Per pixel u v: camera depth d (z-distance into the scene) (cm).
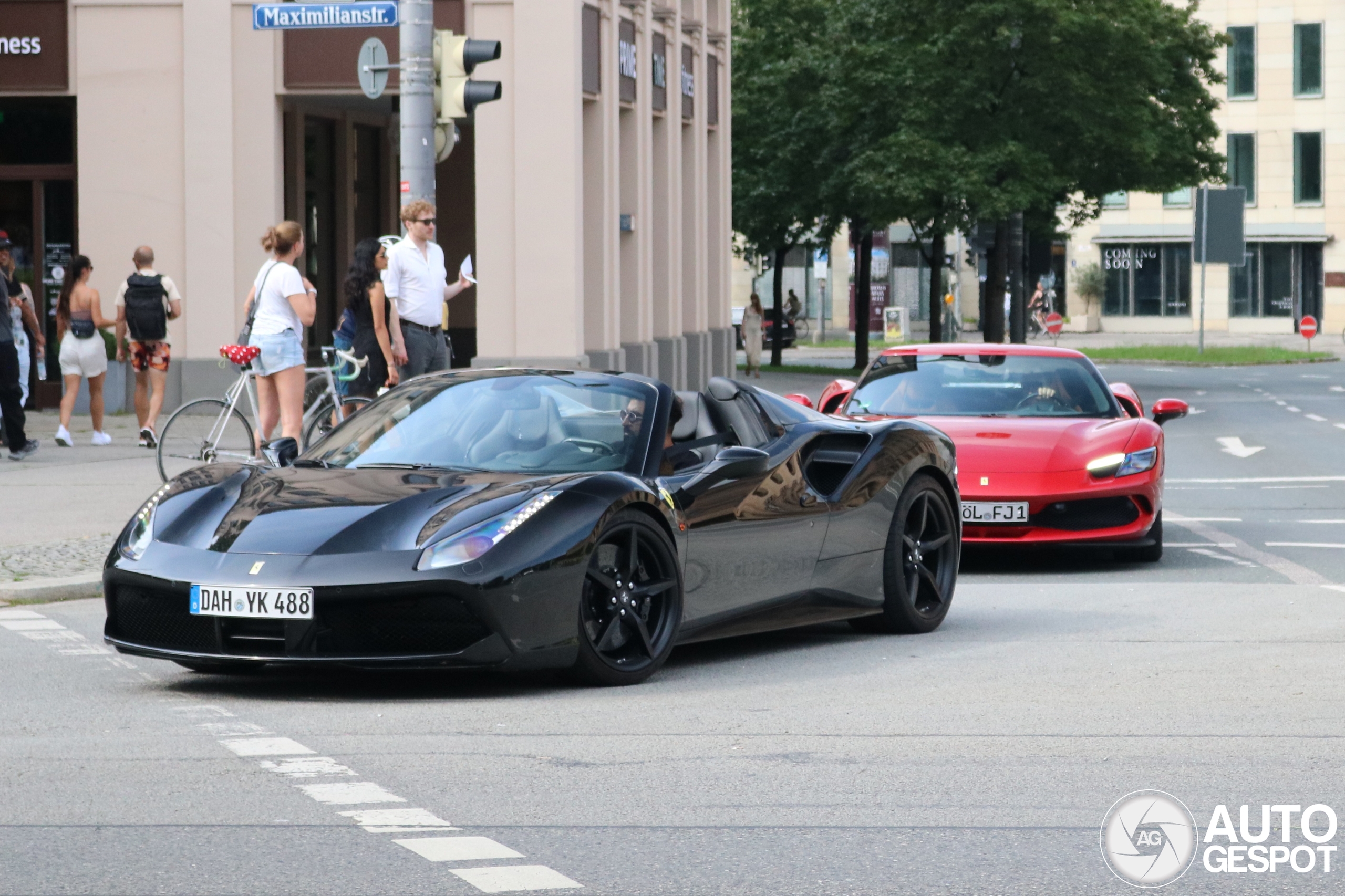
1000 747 948
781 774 886
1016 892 694
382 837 764
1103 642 1332
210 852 741
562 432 1195
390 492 1102
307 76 3619
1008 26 5519
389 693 1100
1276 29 11300
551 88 3559
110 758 912
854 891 693
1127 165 5925
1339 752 941
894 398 1964
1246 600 1561
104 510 2014
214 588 1031
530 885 695
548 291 3581
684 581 1160
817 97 6303
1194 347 9044
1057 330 9294
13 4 3603
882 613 1375
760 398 1307
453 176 4872
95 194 3631
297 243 2138
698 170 4984
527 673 1171
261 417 2148
